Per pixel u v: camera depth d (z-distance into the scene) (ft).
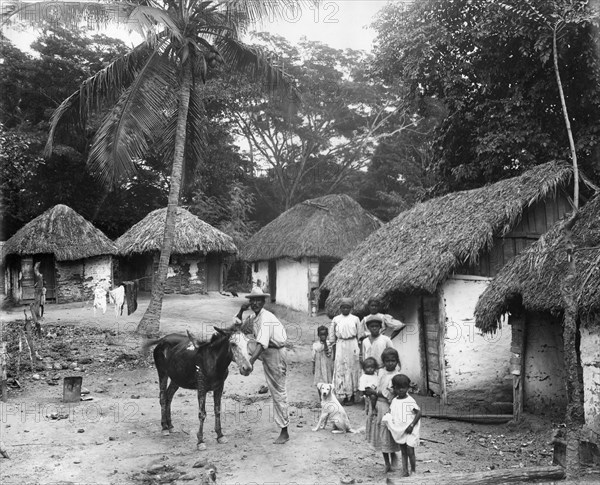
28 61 97.09
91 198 108.06
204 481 19.21
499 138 49.75
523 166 49.70
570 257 24.23
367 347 28.53
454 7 53.16
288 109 57.98
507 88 53.93
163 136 58.70
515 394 30.07
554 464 20.01
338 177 122.42
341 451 22.93
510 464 22.00
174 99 58.90
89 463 21.35
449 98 55.26
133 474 20.31
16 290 73.72
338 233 69.26
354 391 32.24
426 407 33.55
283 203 125.70
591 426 23.91
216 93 97.76
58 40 99.04
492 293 30.50
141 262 83.71
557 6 43.96
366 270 42.50
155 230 78.79
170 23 44.04
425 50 52.49
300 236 69.82
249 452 22.72
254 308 24.22
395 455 21.17
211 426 26.66
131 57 50.80
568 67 48.08
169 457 22.13
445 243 35.78
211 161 108.88
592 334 24.57
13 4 42.73
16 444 23.43
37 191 101.86
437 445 25.00
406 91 61.36
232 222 106.83
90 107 52.39
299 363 44.39
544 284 27.66
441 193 58.95
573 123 50.39
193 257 80.69
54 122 50.60
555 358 31.40
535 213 38.19
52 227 74.38
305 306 68.95
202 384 23.62
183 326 55.21
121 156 48.03
